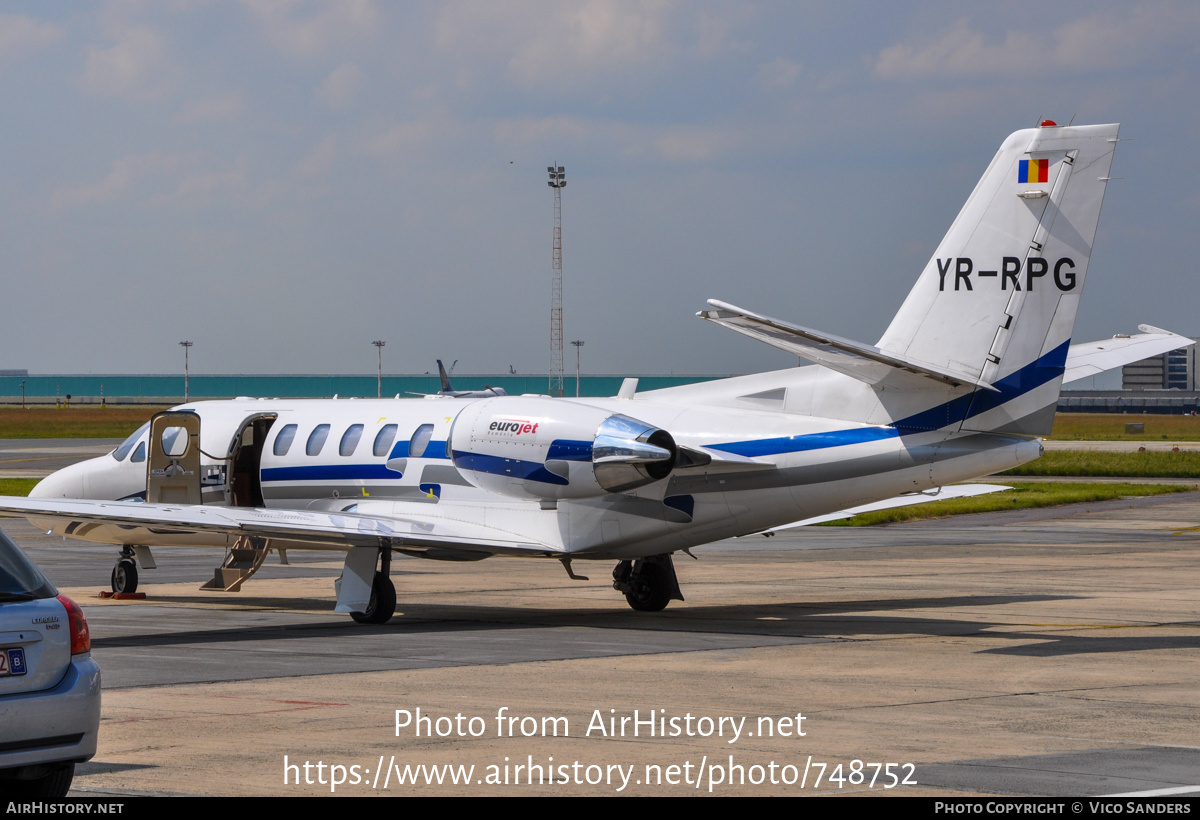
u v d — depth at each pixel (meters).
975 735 13.34
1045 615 24.31
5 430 134.50
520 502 24.58
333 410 27.88
